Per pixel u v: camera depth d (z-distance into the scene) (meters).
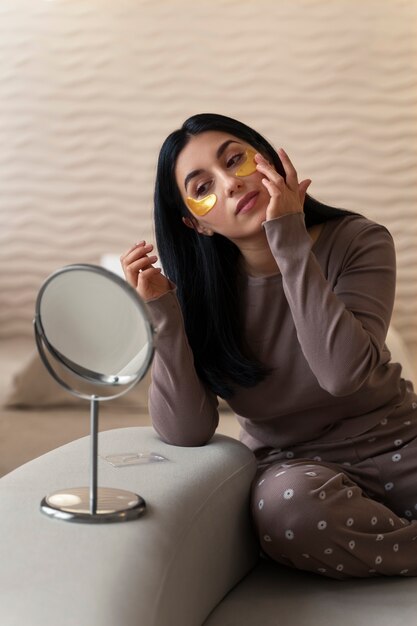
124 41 4.38
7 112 4.45
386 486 2.05
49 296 1.58
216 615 1.77
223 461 1.94
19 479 1.81
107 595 1.42
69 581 1.44
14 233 4.49
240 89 4.37
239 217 1.97
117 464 1.90
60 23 4.40
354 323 1.87
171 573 1.56
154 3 4.36
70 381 3.53
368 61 4.30
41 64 4.42
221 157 2.00
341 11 4.30
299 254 1.88
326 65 4.32
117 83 4.40
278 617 1.74
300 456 2.11
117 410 3.45
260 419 2.12
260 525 1.88
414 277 4.35
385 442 2.07
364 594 1.84
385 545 1.88
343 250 2.05
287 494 1.84
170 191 2.10
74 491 1.70
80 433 3.15
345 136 4.34
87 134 4.43
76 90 4.41
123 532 1.57
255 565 2.04
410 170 4.34
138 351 1.53
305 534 1.82
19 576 1.46
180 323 2.05
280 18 4.33
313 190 4.37
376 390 2.05
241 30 4.35
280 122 4.36
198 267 2.13
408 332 4.37
